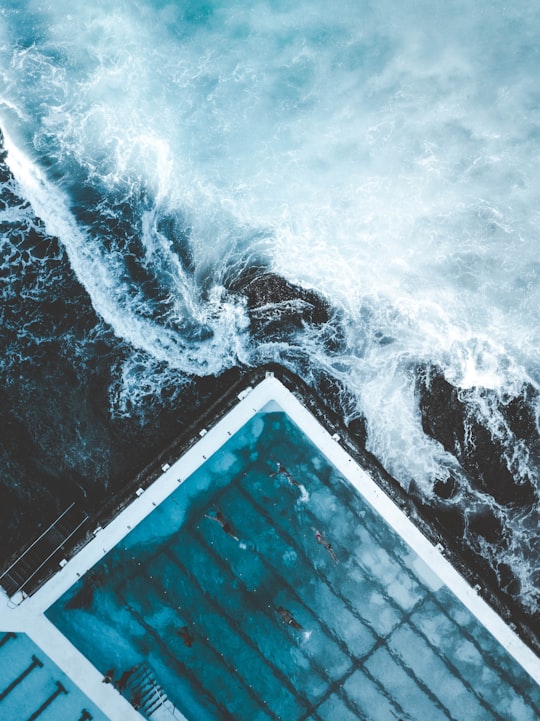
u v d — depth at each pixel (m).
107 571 13.93
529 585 14.99
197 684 13.73
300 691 13.76
